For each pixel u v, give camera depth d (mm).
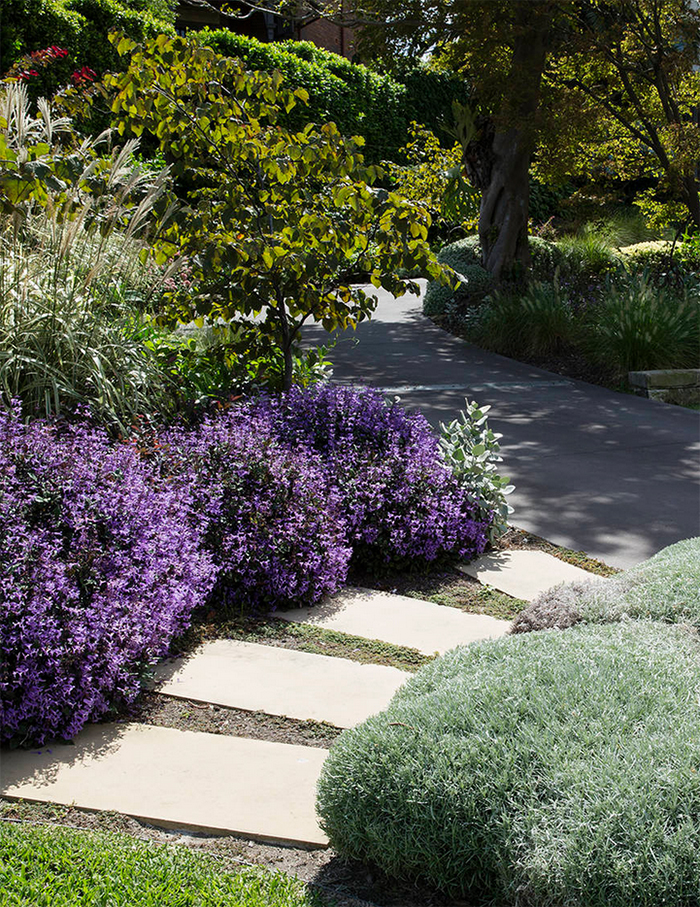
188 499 4688
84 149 6371
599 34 13844
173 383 6297
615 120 15836
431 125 23078
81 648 3420
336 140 5965
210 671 3926
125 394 5832
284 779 3105
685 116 16375
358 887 2607
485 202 14750
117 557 3896
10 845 2629
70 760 3205
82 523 3938
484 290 14391
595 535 5805
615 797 2350
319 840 2789
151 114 5980
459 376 10875
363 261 6332
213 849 2756
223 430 5363
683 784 2355
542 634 3420
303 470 5172
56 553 3771
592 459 7504
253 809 2928
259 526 4805
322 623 4516
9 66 14984
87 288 5988
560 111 13203
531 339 12109
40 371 5578
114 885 2461
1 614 3348
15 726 3289
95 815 2887
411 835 2494
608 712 2707
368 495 5293
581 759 2521
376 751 2662
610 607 3832
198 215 6055
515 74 12953
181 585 4203
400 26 13555
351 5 14344
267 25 22891
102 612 3590
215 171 6523
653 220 17469
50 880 2479
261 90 6234
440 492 5477
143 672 3824
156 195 6160
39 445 4320
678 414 9234
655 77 14352
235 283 6266
